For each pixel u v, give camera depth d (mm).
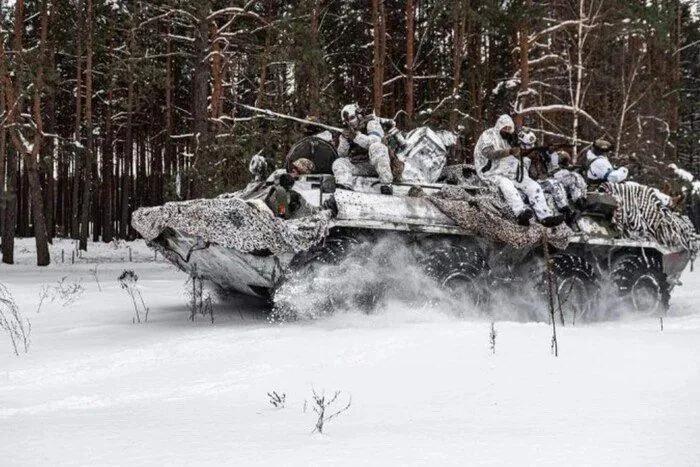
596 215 10078
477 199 8977
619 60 22969
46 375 5566
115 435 3639
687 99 28672
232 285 9172
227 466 3082
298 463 3104
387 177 9047
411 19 21703
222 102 23203
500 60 26375
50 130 31734
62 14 28328
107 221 35156
